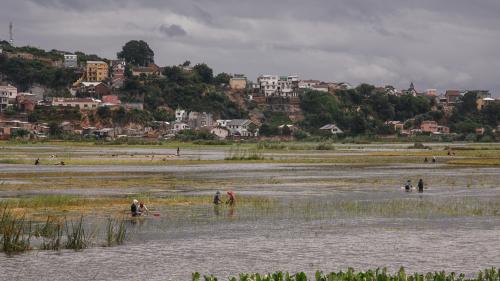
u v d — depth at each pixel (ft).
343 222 279.90
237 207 327.26
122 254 211.00
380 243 231.50
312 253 214.69
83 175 525.34
